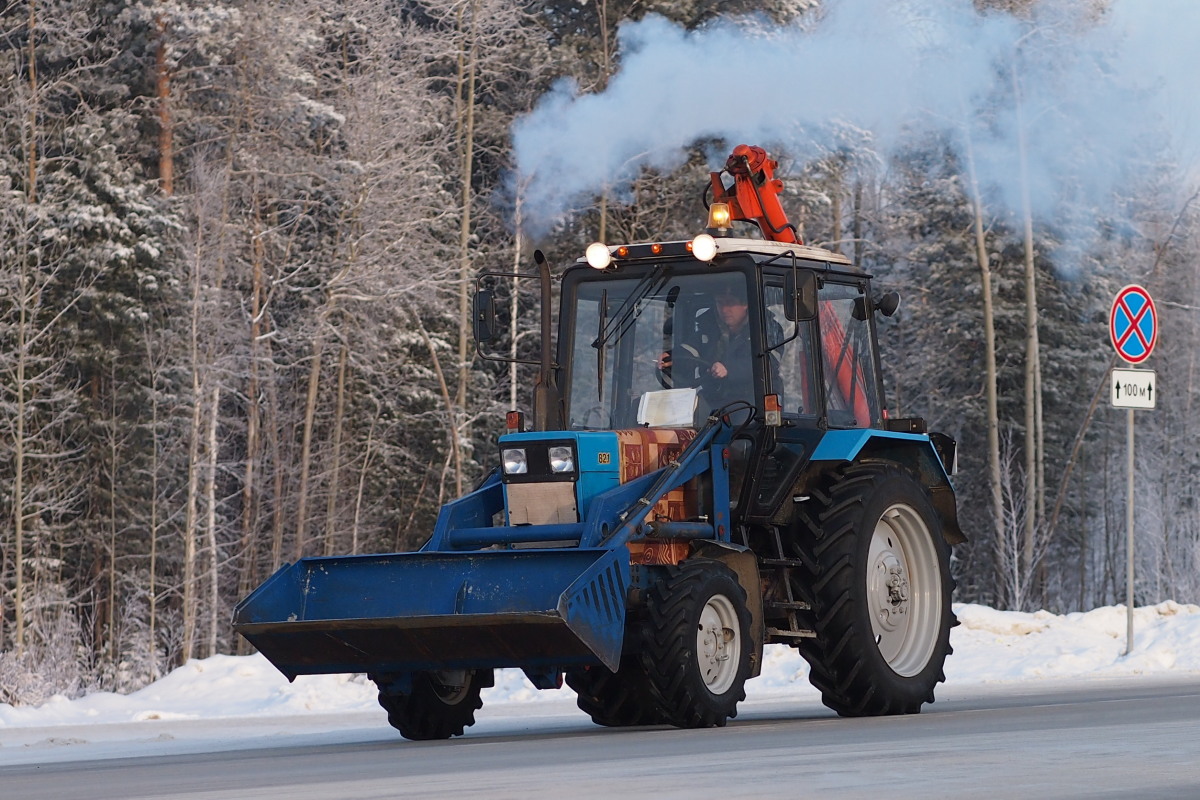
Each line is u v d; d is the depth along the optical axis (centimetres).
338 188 4575
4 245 4319
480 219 4872
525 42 4678
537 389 1172
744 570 1071
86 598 4453
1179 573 4569
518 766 712
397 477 4984
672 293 1154
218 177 4488
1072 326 5341
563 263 4656
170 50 4541
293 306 4903
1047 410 5378
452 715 1091
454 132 4872
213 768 811
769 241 1182
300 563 1035
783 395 1151
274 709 1742
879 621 1160
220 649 4544
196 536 4397
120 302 4303
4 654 2789
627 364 1159
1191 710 968
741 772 636
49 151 4547
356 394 4903
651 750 785
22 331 4191
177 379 4366
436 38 4694
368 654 1003
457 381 4866
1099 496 5581
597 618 947
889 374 5378
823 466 1175
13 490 4234
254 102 4634
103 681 3681
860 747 751
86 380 4453
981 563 5247
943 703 1279
